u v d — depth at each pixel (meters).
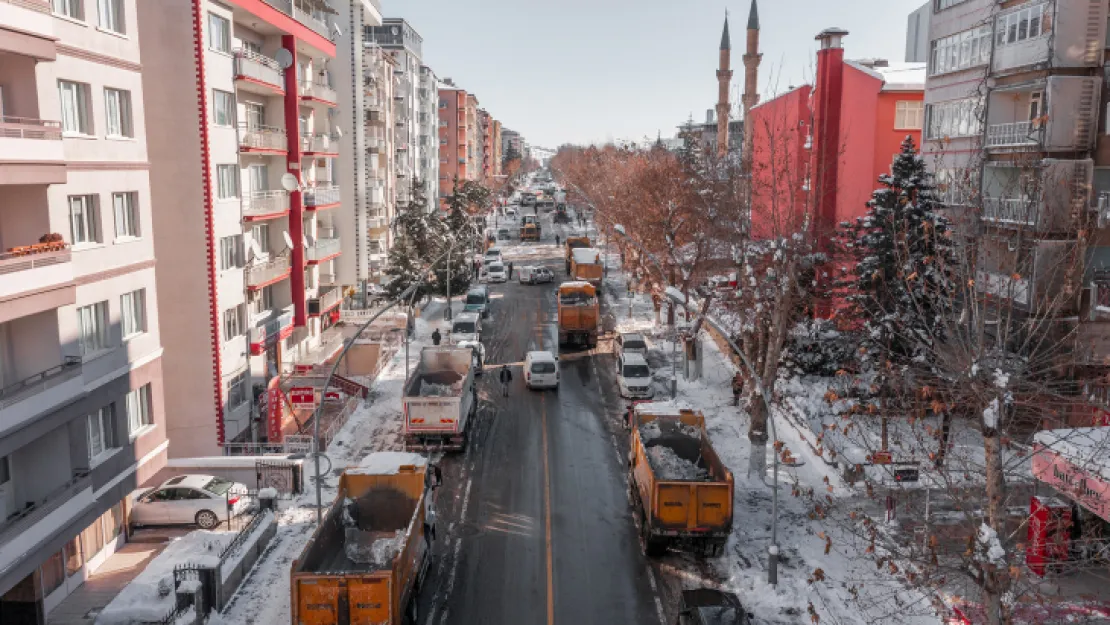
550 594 20.45
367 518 21.67
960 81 35.03
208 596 19.16
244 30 36.84
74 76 20.59
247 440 33.41
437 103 118.38
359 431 34.00
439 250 61.09
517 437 33.56
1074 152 28.44
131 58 23.30
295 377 36.88
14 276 16.73
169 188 29.59
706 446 25.05
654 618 19.30
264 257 36.44
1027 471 23.00
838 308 31.67
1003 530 13.65
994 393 14.03
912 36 64.00
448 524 24.91
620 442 32.94
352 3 51.88
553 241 111.44
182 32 28.95
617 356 46.47
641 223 55.72
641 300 65.94
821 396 34.75
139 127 23.69
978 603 18.45
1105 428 18.27
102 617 18.47
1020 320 26.03
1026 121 29.50
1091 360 21.97
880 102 45.50
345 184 52.75
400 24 93.38
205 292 30.03
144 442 23.08
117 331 22.20
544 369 40.47
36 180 17.48
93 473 20.31
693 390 40.22
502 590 20.69
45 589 19.67
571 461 30.69
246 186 36.19
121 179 22.52
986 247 20.84
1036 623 16.33
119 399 21.77
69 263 18.47
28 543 16.88
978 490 18.44
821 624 18.67
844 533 23.34
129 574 22.11
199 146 29.45
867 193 46.66
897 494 22.11
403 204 79.38
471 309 59.28
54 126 18.22
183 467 27.61
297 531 24.36
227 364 31.67
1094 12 27.97
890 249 28.73
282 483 27.45
